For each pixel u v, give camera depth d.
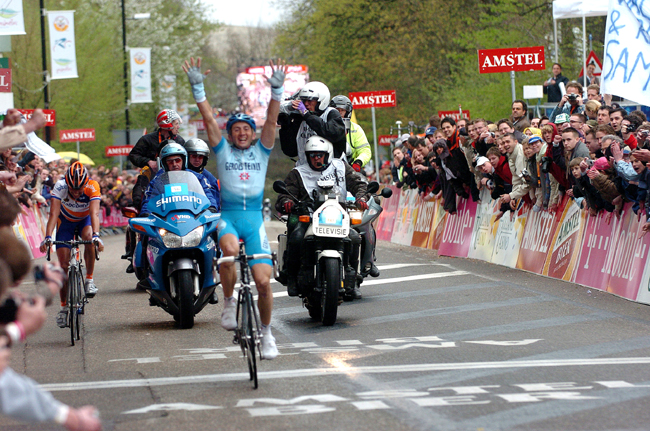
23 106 68.19
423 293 18.56
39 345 14.02
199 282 15.55
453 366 11.02
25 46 67.44
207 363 11.81
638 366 10.81
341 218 14.67
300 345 13.15
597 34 47.88
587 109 20.38
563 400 9.06
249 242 11.16
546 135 19.55
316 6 75.06
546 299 16.92
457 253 26.45
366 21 70.88
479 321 14.73
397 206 35.31
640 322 14.20
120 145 72.12
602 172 17.05
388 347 12.58
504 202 21.92
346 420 8.42
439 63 65.69
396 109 70.25
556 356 11.56
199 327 15.41
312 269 15.21
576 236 19.25
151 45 88.00
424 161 29.31
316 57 76.31
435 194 28.81
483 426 8.10
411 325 14.63
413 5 66.69
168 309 15.52
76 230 16.88
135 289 21.88
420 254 28.17
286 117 17.44
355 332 14.20
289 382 10.34
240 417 8.65
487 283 19.59
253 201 11.19
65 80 69.69
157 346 13.48
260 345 11.52
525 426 8.09
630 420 8.26
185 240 14.95
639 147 16.86
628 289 16.66
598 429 7.97
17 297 5.38
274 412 8.82
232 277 11.08
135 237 22.11
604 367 10.78
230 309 11.02
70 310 13.88
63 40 49.59
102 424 8.54
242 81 117.19
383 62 69.19
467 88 53.66
